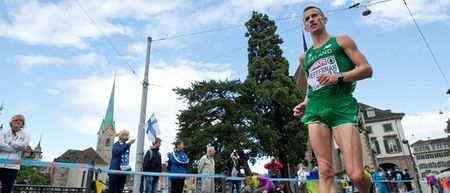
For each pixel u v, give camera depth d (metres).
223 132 30.45
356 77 2.33
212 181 10.20
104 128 117.94
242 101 34.19
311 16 2.76
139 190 10.30
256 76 34.06
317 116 2.42
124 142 8.37
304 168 14.99
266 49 34.41
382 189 15.69
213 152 10.62
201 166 10.38
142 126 12.14
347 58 2.51
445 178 24.34
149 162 9.16
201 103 34.22
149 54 13.58
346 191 14.38
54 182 89.62
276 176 13.05
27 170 65.12
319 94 2.46
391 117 58.16
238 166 11.66
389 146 56.72
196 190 10.70
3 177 6.00
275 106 33.56
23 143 6.30
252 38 36.09
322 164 2.29
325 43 2.63
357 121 2.31
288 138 33.12
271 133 30.55
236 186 11.19
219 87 33.81
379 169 16.36
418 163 130.75
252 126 31.08
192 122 34.19
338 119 2.32
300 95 32.59
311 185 11.08
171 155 9.62
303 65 2.89
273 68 33.78
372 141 58.16
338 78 2.33
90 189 5.58
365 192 2.19
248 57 36.06
